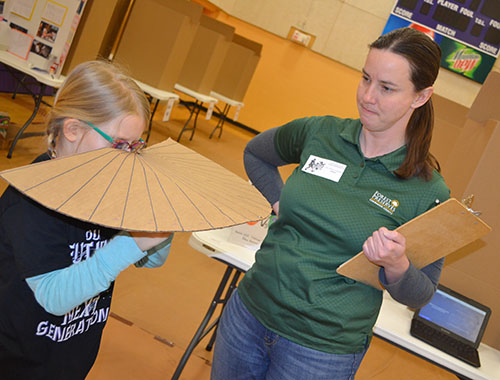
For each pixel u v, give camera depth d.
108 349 2.05
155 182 0.72
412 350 1.64
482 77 7.80
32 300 0.87
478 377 1.58
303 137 1.31
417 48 1.03
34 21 3.22
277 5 8.57
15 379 0.91
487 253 1.85
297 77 8.70
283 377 1.15
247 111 8.98
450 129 3.24
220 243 1.81
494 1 7.52
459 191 2.29
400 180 1.13
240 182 0.90
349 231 1.11
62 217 0.85
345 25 8.34
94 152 0.74
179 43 4.63
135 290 2.59
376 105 1.06
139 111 0.90
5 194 0.86
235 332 1.24
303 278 1.12
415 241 1.04
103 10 3.47
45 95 5.16
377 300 1.17
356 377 2.65
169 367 2.10
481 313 1.81
